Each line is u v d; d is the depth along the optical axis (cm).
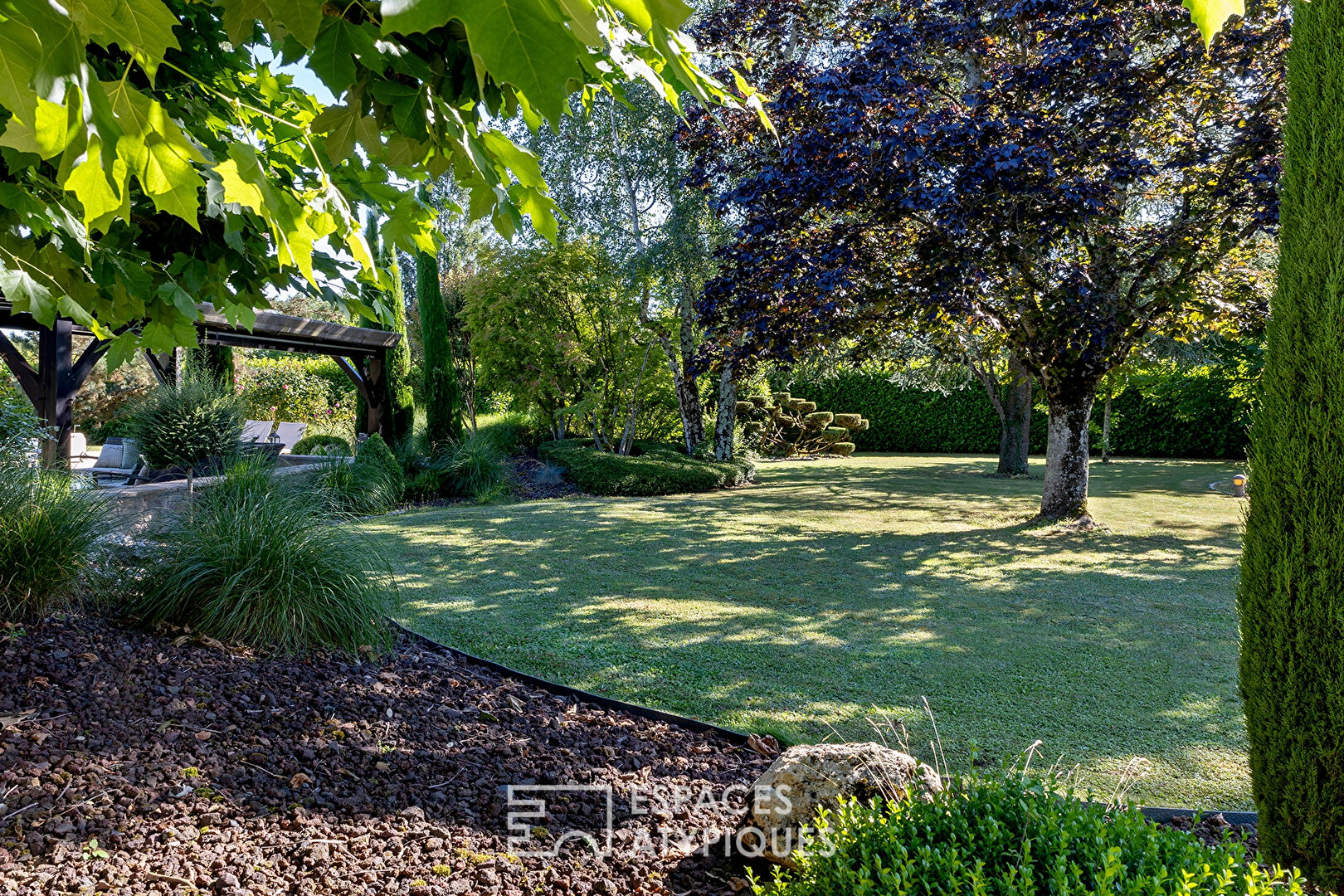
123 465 1031
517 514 995
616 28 151
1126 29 780
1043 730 362
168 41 98
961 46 852
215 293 246
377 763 283
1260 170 732
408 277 2275
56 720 264
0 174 181
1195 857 167
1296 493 206
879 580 666
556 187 1302
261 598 383
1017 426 1588
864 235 822
